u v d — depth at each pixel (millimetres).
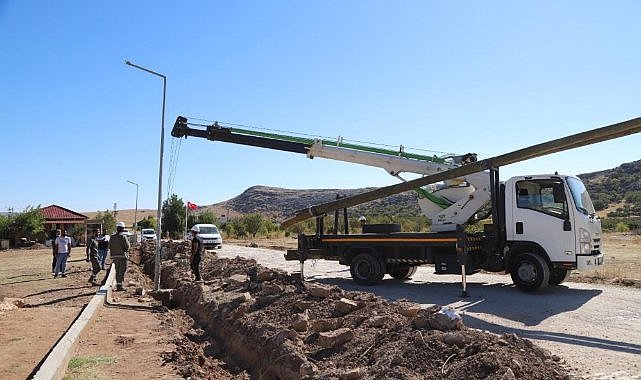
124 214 125500
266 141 16922
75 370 7195
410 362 5570
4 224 51656
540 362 5648
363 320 7492
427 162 15438
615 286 13781
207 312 11148
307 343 7289
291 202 126688
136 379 6965
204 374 7539
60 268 18562
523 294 12445
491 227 13438
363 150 16281
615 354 6875
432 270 18891
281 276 11414
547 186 12594
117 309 12148
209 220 61469
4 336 9055
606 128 9695
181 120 17016
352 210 62562
